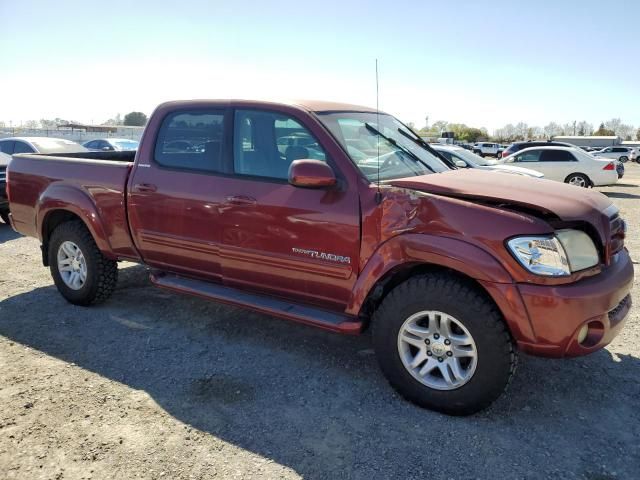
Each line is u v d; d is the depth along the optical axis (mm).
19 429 2967
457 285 2986
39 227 5016
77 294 4852
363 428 3020
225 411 3189
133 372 3674
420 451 2811
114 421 3066
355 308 3350
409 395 3242
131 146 19125
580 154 16500
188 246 4062
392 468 2676
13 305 4988
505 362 2934
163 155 4219
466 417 3133
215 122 3973
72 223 4812
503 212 2912
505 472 2646
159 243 4238
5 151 13422
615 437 2945
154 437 2918
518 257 2824
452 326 3102
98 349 4035
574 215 2924
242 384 3520
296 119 3623
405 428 3020
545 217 2957
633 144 55875
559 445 2867
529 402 3305
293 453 2793
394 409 3225
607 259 3074
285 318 3674
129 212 4352
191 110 4098
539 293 2797
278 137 3689
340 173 3393
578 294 2801
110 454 2762
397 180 3262
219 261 3934
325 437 2936
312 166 3207
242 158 3824
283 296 3758
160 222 4172
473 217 2943
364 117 4098
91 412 3158
